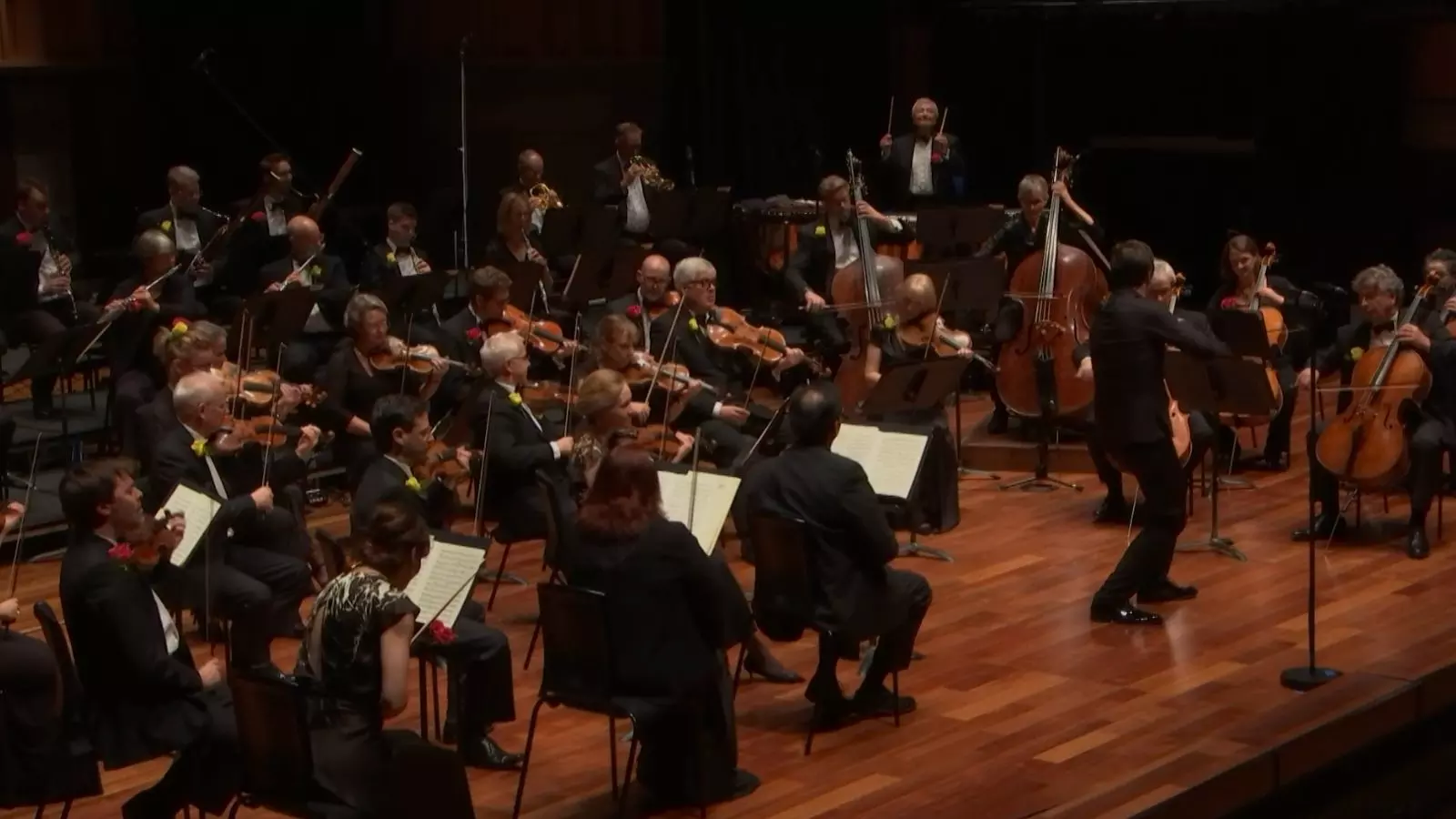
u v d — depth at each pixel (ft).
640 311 35.01
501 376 28.76
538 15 54.03
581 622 20.21
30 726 19.03
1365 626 27.94
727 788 21.83
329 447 36.86
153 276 35.73
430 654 22.21
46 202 37.93
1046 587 30.22
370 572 18.43
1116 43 53.16
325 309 37.32
